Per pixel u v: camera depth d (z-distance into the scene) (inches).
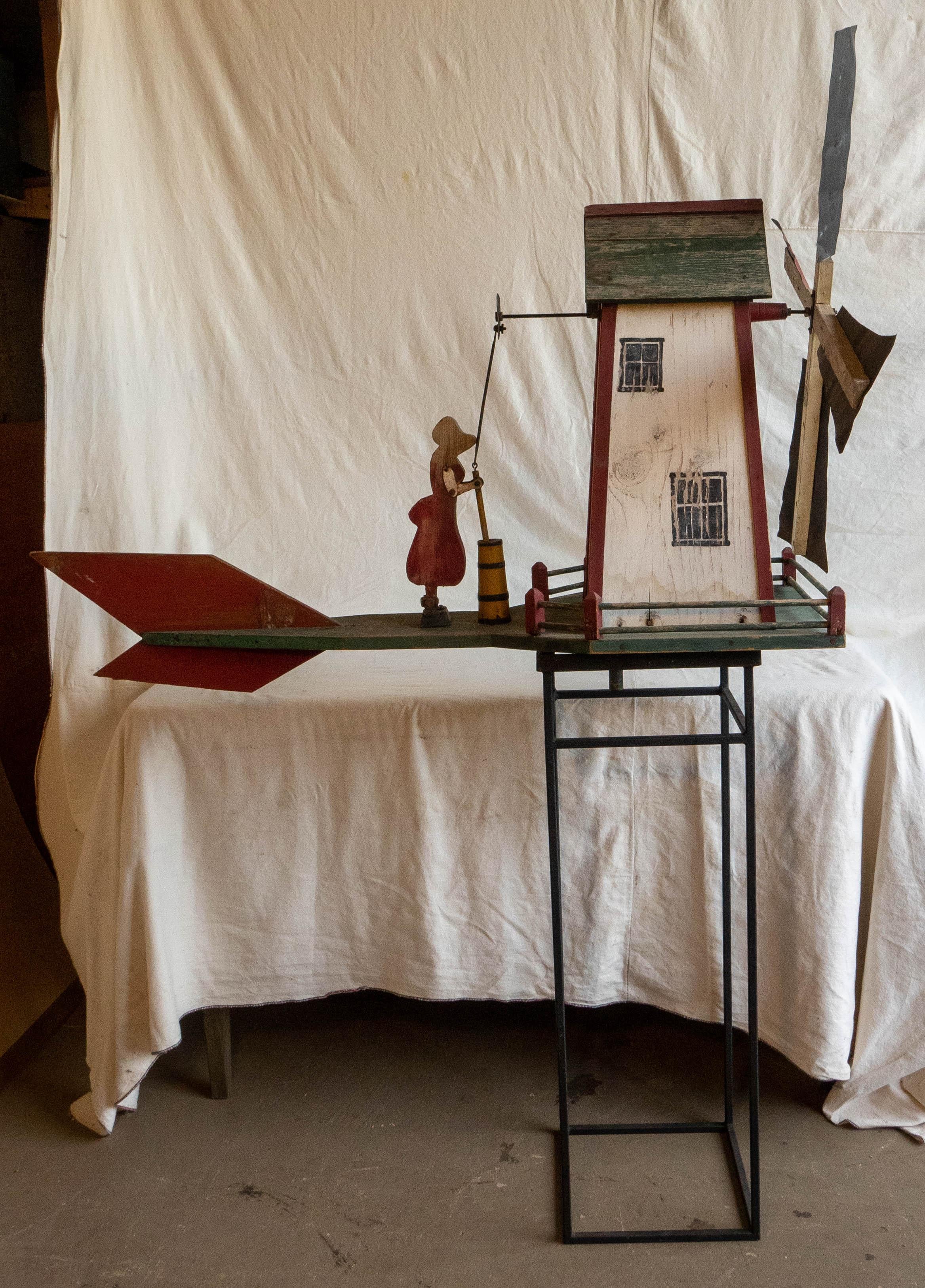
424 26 82.8
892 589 89.5
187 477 89.3
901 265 84.4
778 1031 70.4
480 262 86.7
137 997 71.9
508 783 69.9
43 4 87.5
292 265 87.0
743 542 54.7
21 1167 70.7
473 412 89.4
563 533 90.2
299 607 61.4
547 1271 61.0
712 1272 60.5
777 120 82.9
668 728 68.8
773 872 68.6
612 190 85.0
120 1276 61.6
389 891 71.9
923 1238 62.2
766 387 87.3
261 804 71.0
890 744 65.8
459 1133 72.7
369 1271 61.5
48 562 62.0
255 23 82.9
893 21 80.7
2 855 91.3
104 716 82.4
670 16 81.6
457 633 57.9
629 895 71.1
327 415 89.4
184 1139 73.0
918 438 87.4
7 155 103.4
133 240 84.4
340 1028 85.7
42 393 106.8
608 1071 78.9
